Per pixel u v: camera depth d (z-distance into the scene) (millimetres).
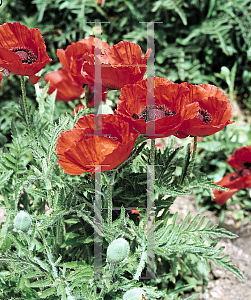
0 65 1067
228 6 2965
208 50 3047
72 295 972
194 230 1182
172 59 3039
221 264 1234
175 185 1247
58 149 877
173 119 877
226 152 2475
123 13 3000
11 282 1178
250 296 1838
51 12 2963
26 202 1389
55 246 1256
